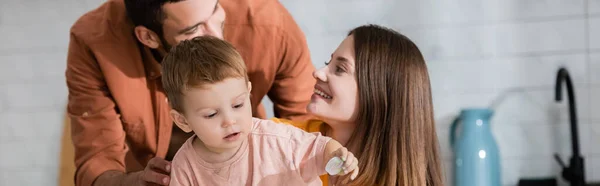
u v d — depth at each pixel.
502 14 2.04
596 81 2.03
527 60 2.04
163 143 1.48
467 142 1.98
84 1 2.22
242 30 1.41
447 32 2.06
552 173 2.08
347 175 1.13
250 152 0.98
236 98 0.89
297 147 0.98
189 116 0.90
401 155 1.14
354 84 1.16
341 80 1.16
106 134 1.36
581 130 2.06
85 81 1.38
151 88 1.43
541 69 2.04
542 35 2.03
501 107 2.07
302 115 1.53
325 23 2.10
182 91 0.89
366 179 1.14
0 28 2.29
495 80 2.06
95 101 1.37
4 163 2.38
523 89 2.06
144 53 1.38
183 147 1.00
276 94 1.55
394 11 2.07
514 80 2.06
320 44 2.11
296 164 0.97
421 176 1.16
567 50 2.03
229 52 0.92
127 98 1.37
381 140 1.15
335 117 1.17
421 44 2.07
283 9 1.50
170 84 0.91
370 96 1.15
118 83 1.36
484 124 1.99
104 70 1.35
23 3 2.26
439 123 2.10
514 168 2.10
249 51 1.42
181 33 1.24
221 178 0.97
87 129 1.36
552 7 2.02
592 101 2.04
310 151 0.98
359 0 2.08
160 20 1.24
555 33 2.03
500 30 2.04
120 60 1.36
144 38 1.31
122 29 1.36
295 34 1.48
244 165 0.97
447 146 2.09
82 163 1.36
